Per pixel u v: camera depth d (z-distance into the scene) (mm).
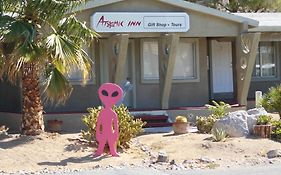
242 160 12883
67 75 17484
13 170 11734
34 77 14117
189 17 18703
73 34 14109
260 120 15344
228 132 15078
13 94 18797
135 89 20281
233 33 19281
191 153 13406
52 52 13180
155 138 15352
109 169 11828
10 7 13578
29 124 14141
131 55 20281
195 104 20969
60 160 12578
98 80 19703
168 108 18891
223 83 22234
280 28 21844
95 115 14102
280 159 12945
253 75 23188
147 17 18125
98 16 17594
